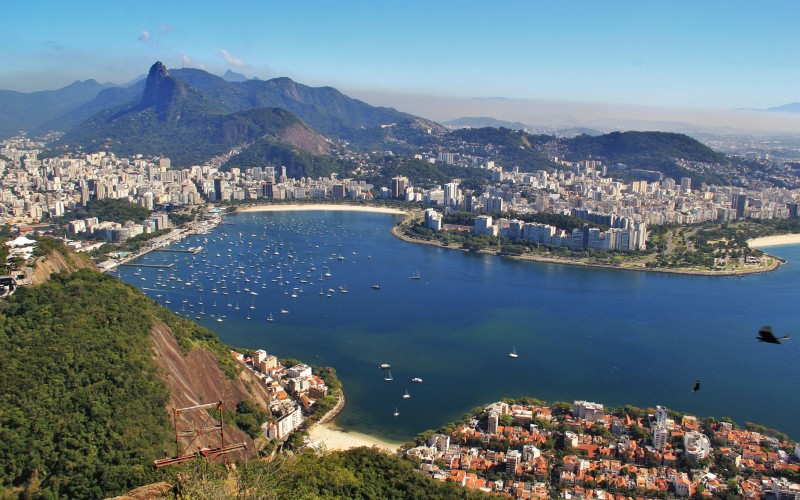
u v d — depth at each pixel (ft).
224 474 337.52
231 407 627.87
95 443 466.70
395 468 517.14
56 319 569.23
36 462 437.58
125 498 339.98
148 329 616.80
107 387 513.45
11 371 490.90
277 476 387.75
